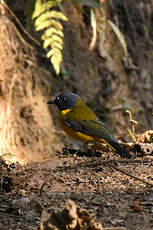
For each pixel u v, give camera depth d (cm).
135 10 1720
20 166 1011
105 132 1133
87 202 775
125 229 635
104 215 721
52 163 1034
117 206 758
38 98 1315
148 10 1755
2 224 671
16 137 1171
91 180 895
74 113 1180
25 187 852
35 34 1400
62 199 788
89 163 1017
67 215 598
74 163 1037
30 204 761
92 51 1579
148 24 1750
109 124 1551
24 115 1248
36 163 1041
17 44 1285
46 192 829
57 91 1438
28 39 1374
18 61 1277
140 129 1523
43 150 1229
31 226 667
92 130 1145
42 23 899
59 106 1212
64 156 1123
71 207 605
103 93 1574
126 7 1686
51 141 1277
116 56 1636
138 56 1691
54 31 907
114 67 1616
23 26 1369
